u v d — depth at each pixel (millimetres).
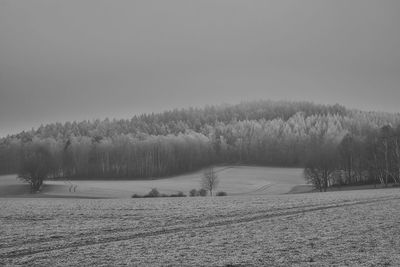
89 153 174375
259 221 29203
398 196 49781
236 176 148250
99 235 24000
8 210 38438
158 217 31859
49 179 156500
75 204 46031
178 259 18234
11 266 17141
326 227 26562
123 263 17562
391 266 17016
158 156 174375
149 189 118625
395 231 25000
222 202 45875
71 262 17734
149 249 20219
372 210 35281
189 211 35781
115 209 38906
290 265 17250
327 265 17188
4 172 189000
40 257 18625
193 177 156875
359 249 20188
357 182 106625
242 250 20016
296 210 35562
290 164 179000
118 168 172250
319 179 99500
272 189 120500
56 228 26625
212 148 187000
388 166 97562
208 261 17891
